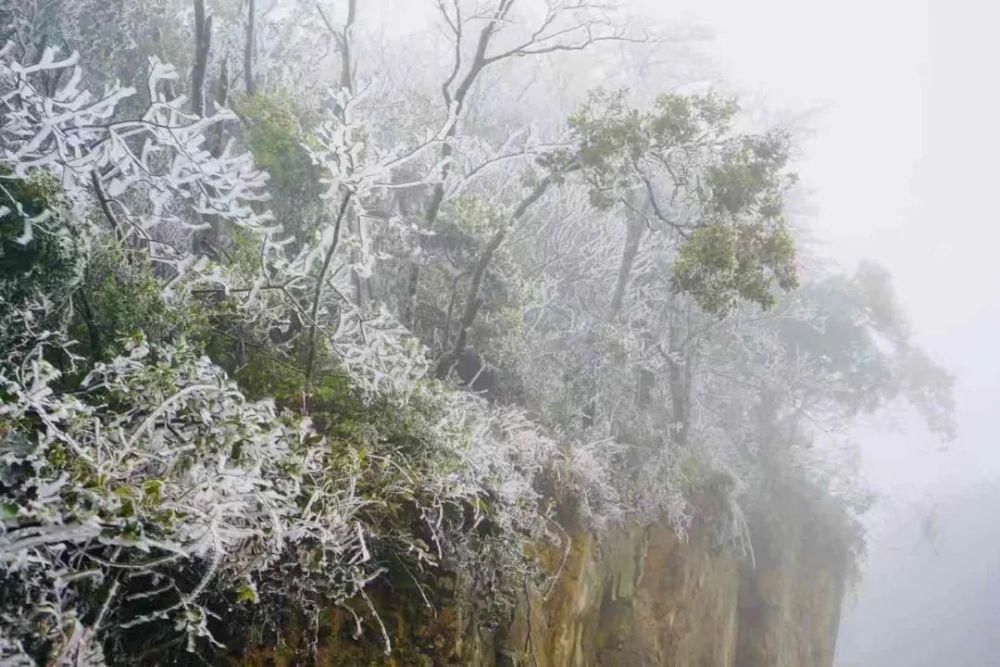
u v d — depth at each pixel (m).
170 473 4.03
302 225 8.82
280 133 8.67
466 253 10.88
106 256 5.94
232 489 4.10
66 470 3.75
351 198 6.35
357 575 5.15
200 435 4.30
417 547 5.98
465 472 6.90
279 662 5.08
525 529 8.24
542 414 11.10
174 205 8.01
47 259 5.30
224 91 8.82
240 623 4.92
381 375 6.81
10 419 3.77
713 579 15.64
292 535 4.58
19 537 3.40
